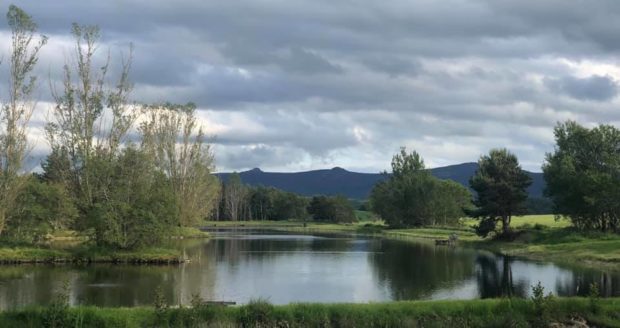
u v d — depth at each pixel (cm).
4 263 5550
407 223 15038
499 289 4175
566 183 8938
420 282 4578
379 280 4678
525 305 2602
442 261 6334
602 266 5697
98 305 3403
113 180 6366
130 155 6550
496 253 7475
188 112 10381
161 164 10044
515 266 5772
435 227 14675
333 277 4862
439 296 3862
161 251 6059
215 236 11369
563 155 9469
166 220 6419
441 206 14488
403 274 5109
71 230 8338
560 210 9088
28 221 6175
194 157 10494
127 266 5569
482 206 9650
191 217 10488
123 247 6012
